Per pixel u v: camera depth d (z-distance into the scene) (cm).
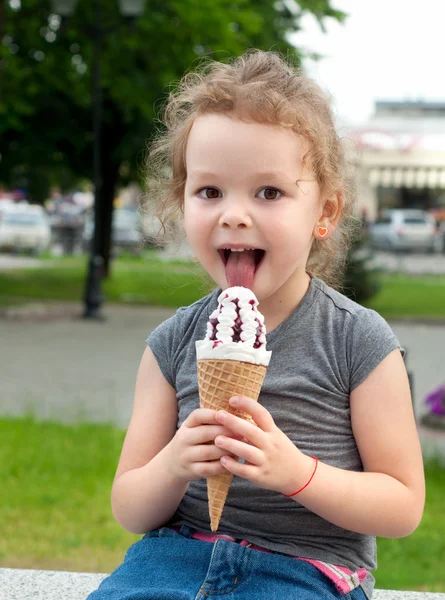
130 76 1680
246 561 199
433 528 495
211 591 194
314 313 219
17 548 452
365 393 210
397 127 2805
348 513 196
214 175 202
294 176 202
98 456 617
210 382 186
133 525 219
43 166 2080
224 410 184
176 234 257
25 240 3062
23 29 1653
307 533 210
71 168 2080
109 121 1916
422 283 2359
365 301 1611
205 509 216
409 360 1165
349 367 212
